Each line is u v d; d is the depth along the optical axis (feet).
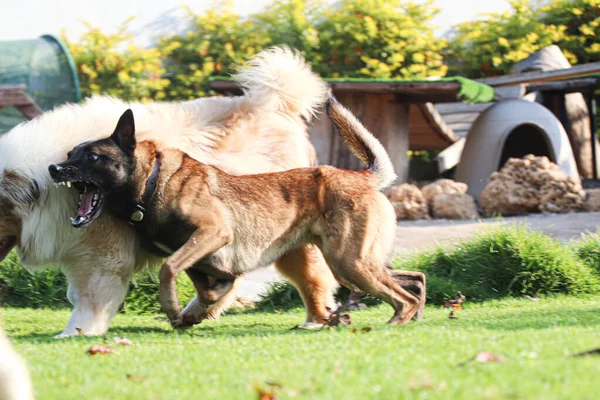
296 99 31.68
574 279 38.45
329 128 65.21
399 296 26.58
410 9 87.92
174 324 26.71
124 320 32.60
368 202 26.43
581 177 78.74
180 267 25.58
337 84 64.23
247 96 31.30
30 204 26.96
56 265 27.96
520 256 38.96
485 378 14.87
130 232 27.43
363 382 15.16
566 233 52.08
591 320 25.95
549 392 13.60
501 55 89.15
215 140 29.71
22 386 12.44
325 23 86.74
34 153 26.89
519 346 18.51
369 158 28.04
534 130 76.13
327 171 27.12
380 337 21.48
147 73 84.89
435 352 18.47
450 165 77.71
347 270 26.27
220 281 27.63
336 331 24.20
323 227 26.76
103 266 27.14
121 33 88.84
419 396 13.87
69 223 27.12
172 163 26.45
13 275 38.14
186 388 15.74
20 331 28.84
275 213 26.66
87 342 22.89
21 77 65.10
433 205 63.72
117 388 15.72
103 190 25.94
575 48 89.56
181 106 30.17
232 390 15.35
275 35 86.74
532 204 62.28
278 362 18.25
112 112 28.50
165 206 26.08
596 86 77.20
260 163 29.96
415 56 84.23
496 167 68.85
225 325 29.86
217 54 88.22
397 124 65.46
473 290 38.27
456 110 86.74
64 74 67.31
